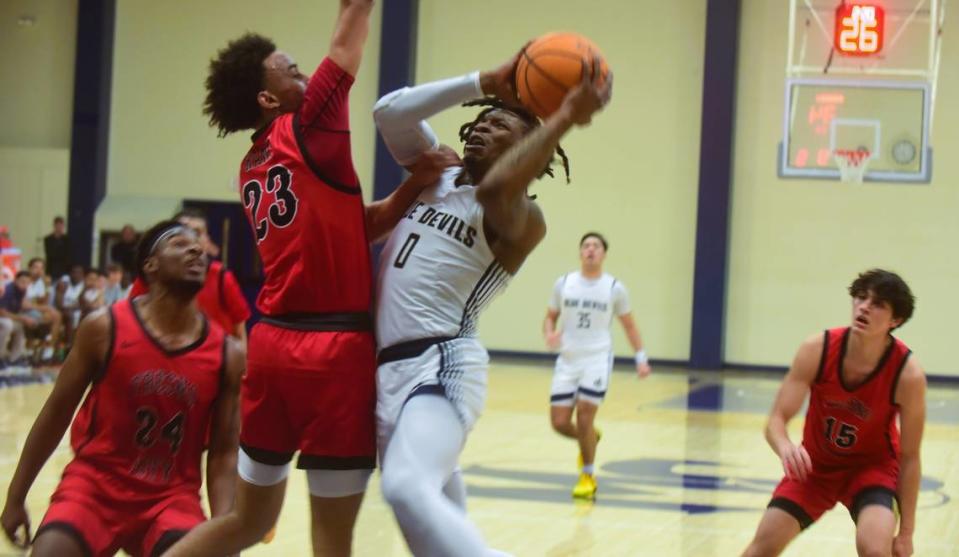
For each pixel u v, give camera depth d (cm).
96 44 2195
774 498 519
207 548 395
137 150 2239
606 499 865
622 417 1384
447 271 377
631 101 2111
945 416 1517
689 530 755
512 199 357
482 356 384
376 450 388
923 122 1914
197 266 420
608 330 912
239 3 2214
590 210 2128
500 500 850
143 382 413
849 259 2044
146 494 415
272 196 388
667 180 2102
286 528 714
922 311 2025
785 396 508
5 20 2238
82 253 2194
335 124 385
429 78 2164
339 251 382
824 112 1936
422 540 337
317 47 2202
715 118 2036
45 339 1720
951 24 1989
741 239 2073
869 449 507
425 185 400
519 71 373
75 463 416
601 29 2116
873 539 474
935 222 2012
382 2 2112
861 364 495
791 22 1917
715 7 2034
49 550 388
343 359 380
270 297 392
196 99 2230
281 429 393
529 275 2150
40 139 2238
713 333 2045
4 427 1098
